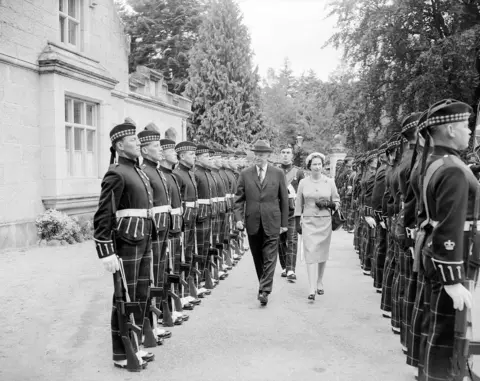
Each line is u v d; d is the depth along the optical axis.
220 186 8.08
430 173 3.03
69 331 5.04
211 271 7.41
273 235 6.33
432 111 3.08
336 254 10.35
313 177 6.67
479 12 16.23
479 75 15.77
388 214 5.75
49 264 7.87
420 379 3.28
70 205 10.27
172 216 5.73
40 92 9.77
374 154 8.48
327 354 4.55
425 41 16.09
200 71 25.41
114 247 4.07
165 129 16.03
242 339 4.94
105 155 11.64
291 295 6.80
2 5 8.73
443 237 2.88
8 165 8.97
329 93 19.56
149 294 4.54
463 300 2.86
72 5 11.31
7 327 5.11
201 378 4.00
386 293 5.75
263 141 6.47
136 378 3.98
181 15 30.05
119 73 13.11
